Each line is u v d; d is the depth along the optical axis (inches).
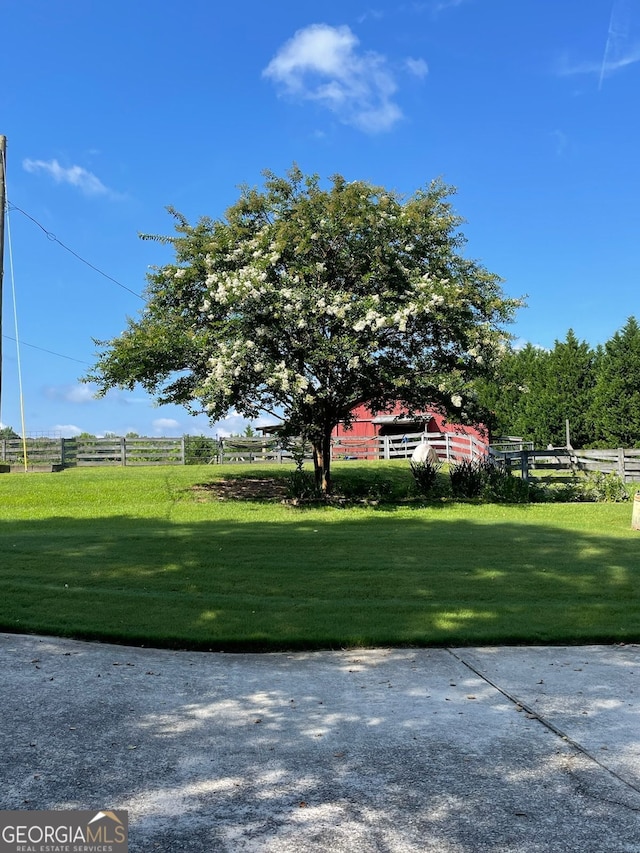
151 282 729.0
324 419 731.4
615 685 212.7
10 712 183.6
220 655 241.9
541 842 123.1
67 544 430.0
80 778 146.5
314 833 125.3
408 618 281.4
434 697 201.2
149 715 184.2
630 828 128.2
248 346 620.4
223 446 1146.0
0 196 577.9
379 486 828.0
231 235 701.3
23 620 268.8
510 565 380.5
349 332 652.1
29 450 1039.6
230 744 165.6
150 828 126.5
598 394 1590.8
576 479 829.2
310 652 247.0
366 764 154.9
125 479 861.8
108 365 674.8
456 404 635.5
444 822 129.6
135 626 263.4
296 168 691.4
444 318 639.1
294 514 637.3
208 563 373.1
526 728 177.6
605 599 314.5
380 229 669.3
